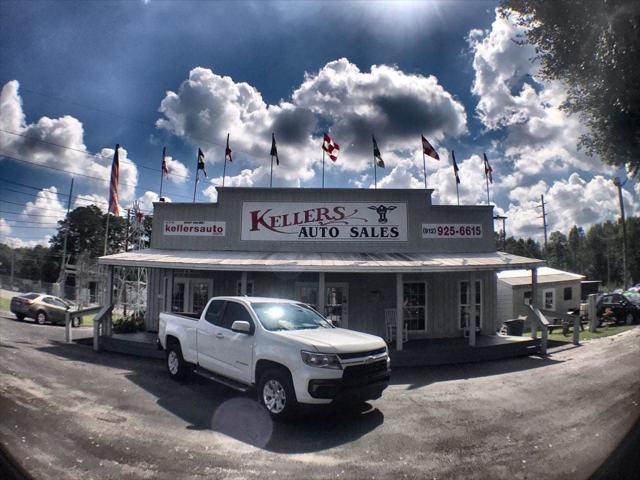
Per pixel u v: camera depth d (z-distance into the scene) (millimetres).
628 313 22797
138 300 28422
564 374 10250
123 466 4621
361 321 16000
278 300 8414
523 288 25594
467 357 12836
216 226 16672
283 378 6473
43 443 5160
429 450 5305
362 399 6613
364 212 16531
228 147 18859
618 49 9969
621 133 11203
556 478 4398
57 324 22344
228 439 5633
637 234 46031
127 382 8773
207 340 8250
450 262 13656
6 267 76062
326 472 4625
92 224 75688
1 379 8188
